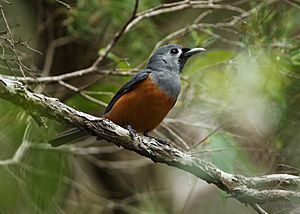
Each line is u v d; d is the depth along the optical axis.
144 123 10.53
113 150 14.12
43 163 12.42
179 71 11.01
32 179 12.03
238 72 10.98
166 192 13.72
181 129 12.61
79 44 14.02
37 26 13.56
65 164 12.99
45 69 13.12
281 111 10.82
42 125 7.91
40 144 12.24
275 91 10.74
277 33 10.98
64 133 10.16
